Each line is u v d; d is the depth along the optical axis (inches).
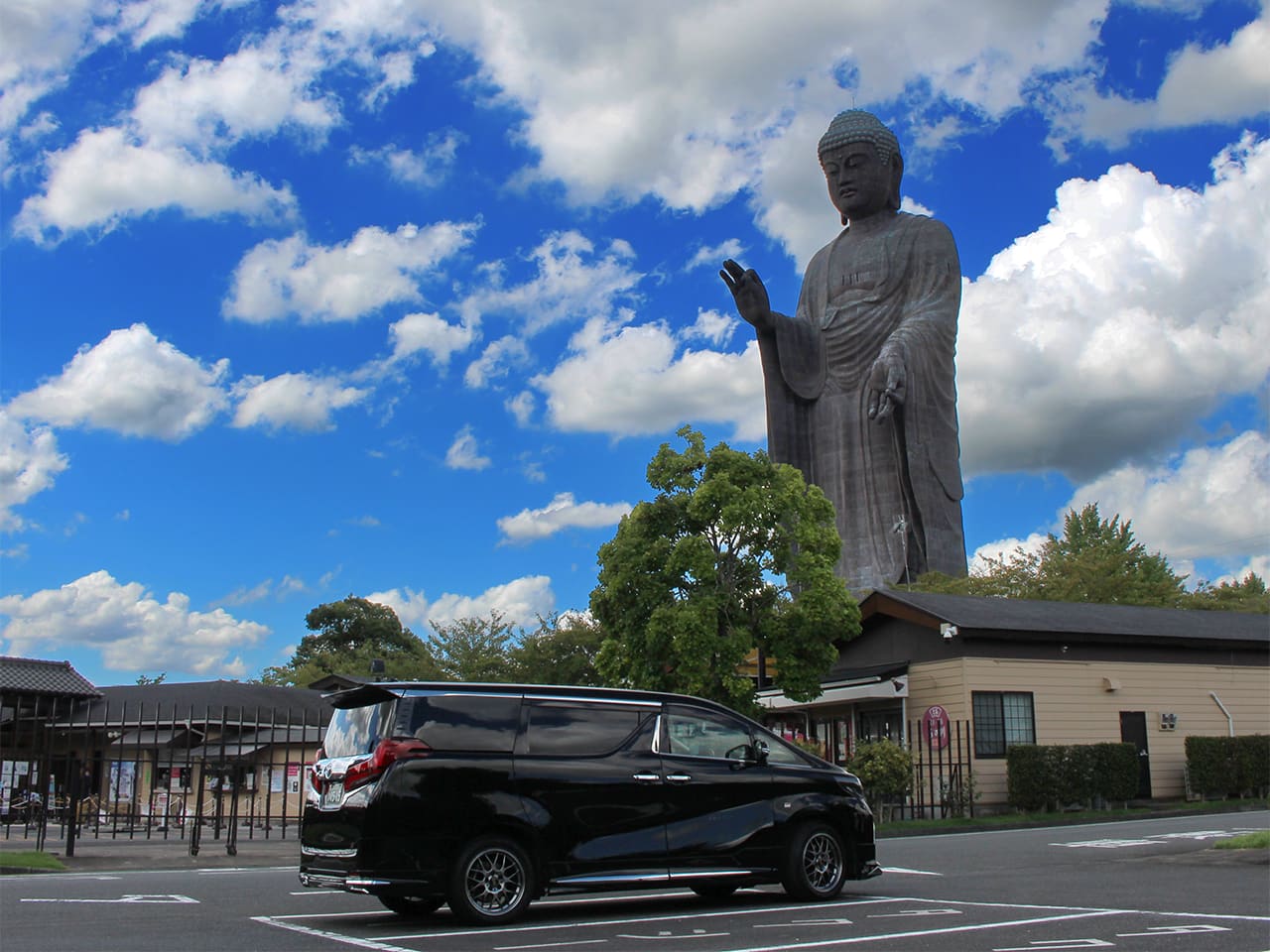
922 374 3137.3
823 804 490.6
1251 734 1264.8
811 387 3334.2
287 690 1759.4
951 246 3289.9
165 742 1501.0
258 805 1470.2
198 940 389.4
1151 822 950.4
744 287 3294.8
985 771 1139.3
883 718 1285.7
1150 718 1229.1
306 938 394.3
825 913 444.8
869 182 3422.7
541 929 416.5
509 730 453.4
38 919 450.9
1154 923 397.7
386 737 438.6
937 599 1267.2
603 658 1157.1
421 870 426.9
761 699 1433.3
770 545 1161.4
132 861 813.9
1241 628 1344.7
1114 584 2021.4
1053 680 1192.8
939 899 481.4
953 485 3139.8
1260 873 549.6
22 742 1547.7
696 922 428.1
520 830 440.5
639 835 457.4
